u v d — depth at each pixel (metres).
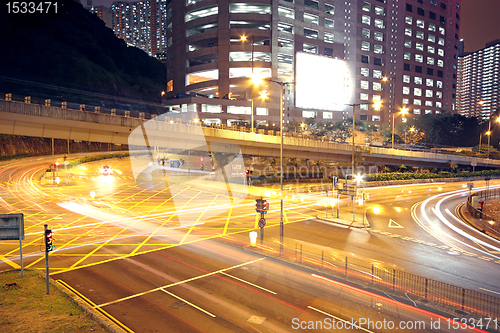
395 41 131.38
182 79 106.94
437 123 129.88
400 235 25.19
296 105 104.50
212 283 14.81
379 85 127.06
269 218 29.69
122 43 143.38
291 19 103.94
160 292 13.80
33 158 72.44
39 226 25.22
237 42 101.56
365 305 12.91
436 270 17.61
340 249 20.80
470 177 71.06
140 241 21.55
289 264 17.52
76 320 10.95
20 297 12.55
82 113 32.47
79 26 116.25
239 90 106.88
